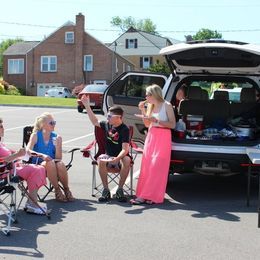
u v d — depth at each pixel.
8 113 19.23
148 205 5.63
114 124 5.88
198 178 7.32
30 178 5.12
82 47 42.69
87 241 4.32
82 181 6.86
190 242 4.32
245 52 5.59
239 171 5.86
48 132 5.72
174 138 5.95
